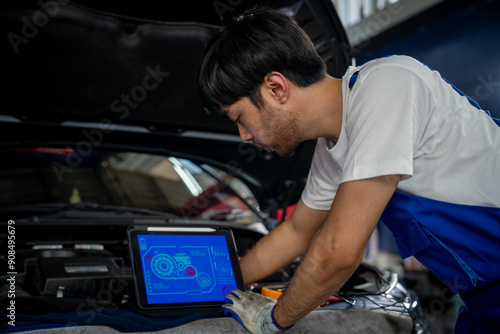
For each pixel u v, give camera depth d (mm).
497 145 1083
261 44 1023
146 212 2117
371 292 1515
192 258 1353
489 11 4172
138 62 1668
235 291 1288
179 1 1521
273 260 1476
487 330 1150
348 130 1070
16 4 1384
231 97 1075
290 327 1104
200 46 1681
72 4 1445
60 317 1079
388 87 987
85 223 1791
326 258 968
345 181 979
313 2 1573
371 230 968
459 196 1103
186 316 1167
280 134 1112
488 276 1118
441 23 4719
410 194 1141
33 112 1701
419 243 1111
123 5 1500
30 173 2271
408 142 956
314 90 1086
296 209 1480
